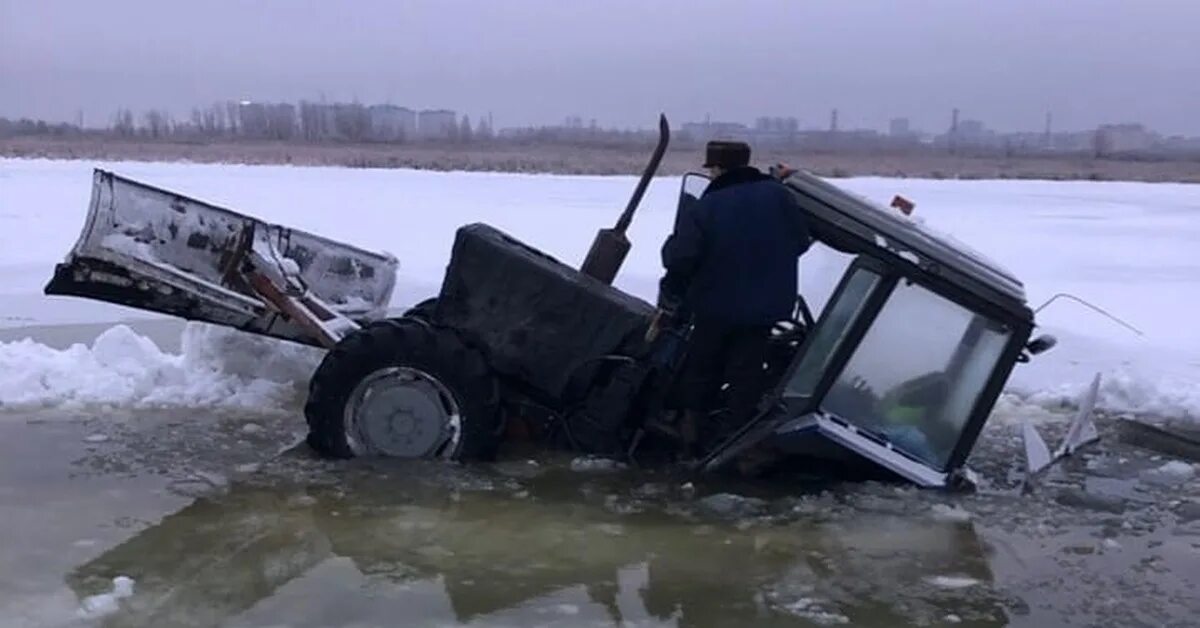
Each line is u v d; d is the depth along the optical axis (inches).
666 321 241.1
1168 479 250.2
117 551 192.2
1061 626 171.9
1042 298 542.0
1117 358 390.0
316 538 200.8
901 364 233.1
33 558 188.5
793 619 172.9
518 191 1269.7
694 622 171.0
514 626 167.9
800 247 230.7
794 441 230.1
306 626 165.6
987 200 1396.4
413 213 922.1
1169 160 3939.5
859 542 206.4
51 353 309.9
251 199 1042.7
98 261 257.3
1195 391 326.6
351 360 242.2
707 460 237.3
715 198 227.9
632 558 196.1
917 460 236.2
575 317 245.8
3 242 649.0
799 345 244.2
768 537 207.9
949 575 191.8
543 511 218.2
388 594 177.8
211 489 225.0
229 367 303.0
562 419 251.9
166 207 277.1
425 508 217.6
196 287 261.9
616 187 1390.3
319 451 245.4
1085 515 224.7
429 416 242.8
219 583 180.2
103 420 271.9
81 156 2299.5
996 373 231.1
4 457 242.7
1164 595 184.7
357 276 321.4
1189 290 576.4
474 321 249.6
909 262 227.8
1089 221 1053.2
